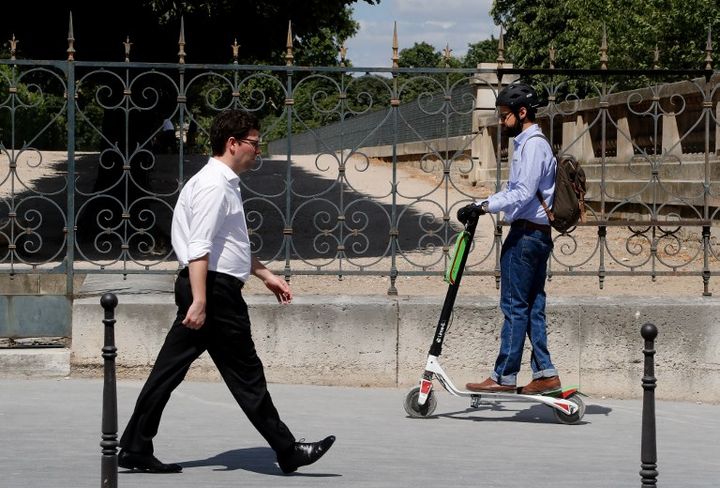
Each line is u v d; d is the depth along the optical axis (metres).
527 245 7.75
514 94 7.72
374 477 5.95
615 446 7.27
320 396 8.68
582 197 7.82
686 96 15.28
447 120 9.38
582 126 18.31
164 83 15.44
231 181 5.80
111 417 4.70
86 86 16.25
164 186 20.86
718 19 24.72
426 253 10.78
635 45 26.28
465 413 8.36
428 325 9.05
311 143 39.66
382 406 8.43
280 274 9.34
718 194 14.32
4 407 7.95
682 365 9.08
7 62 9.34
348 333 9.05
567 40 42.28
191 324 5.69
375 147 28.61
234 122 5.82
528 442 7.32
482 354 9.05
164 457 6.43
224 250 5.80
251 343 5.90
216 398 8.56
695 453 7.14
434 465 6.38
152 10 14.66
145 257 14.98
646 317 9.05
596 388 9.08
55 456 6.32
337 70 9.31
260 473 6.00
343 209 9.40
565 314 9.03
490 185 20.97
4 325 9.20
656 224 9.48
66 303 9.27
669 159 13.80
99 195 9.44
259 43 15.92
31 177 22.28
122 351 9.01
